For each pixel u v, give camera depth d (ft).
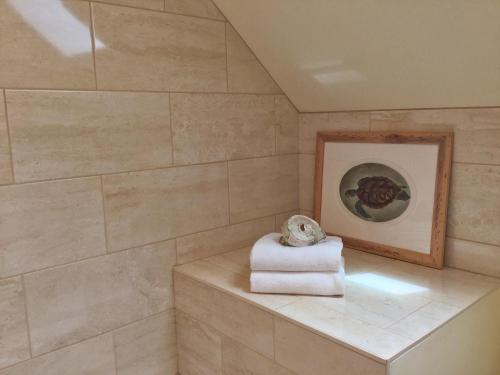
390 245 5.61
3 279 4.30
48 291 4.59
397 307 4.29
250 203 6.20
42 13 4.27
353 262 5.52
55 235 4.57
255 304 4.47
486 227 4.92
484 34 3.99
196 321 5.31
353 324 3.96
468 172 4.99
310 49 5.29
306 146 6.57
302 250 4.72
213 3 5.48
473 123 4.87
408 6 4.09
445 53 4.38
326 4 4.56
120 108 4.87
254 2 5.09
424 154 5.21
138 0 4.87
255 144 6.14
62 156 4.53
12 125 4.21
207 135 5.62
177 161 5.39
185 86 5.34
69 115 4.53
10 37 4.12
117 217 4.98
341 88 5.65
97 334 4.99
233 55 5.74
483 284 4.78
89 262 4.83
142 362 5.42
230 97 5.78
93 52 4.62
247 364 4.71
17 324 4.43
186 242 5.61
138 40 4.91
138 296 5.27
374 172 5.69
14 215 4.31
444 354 4.05
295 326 4.09
